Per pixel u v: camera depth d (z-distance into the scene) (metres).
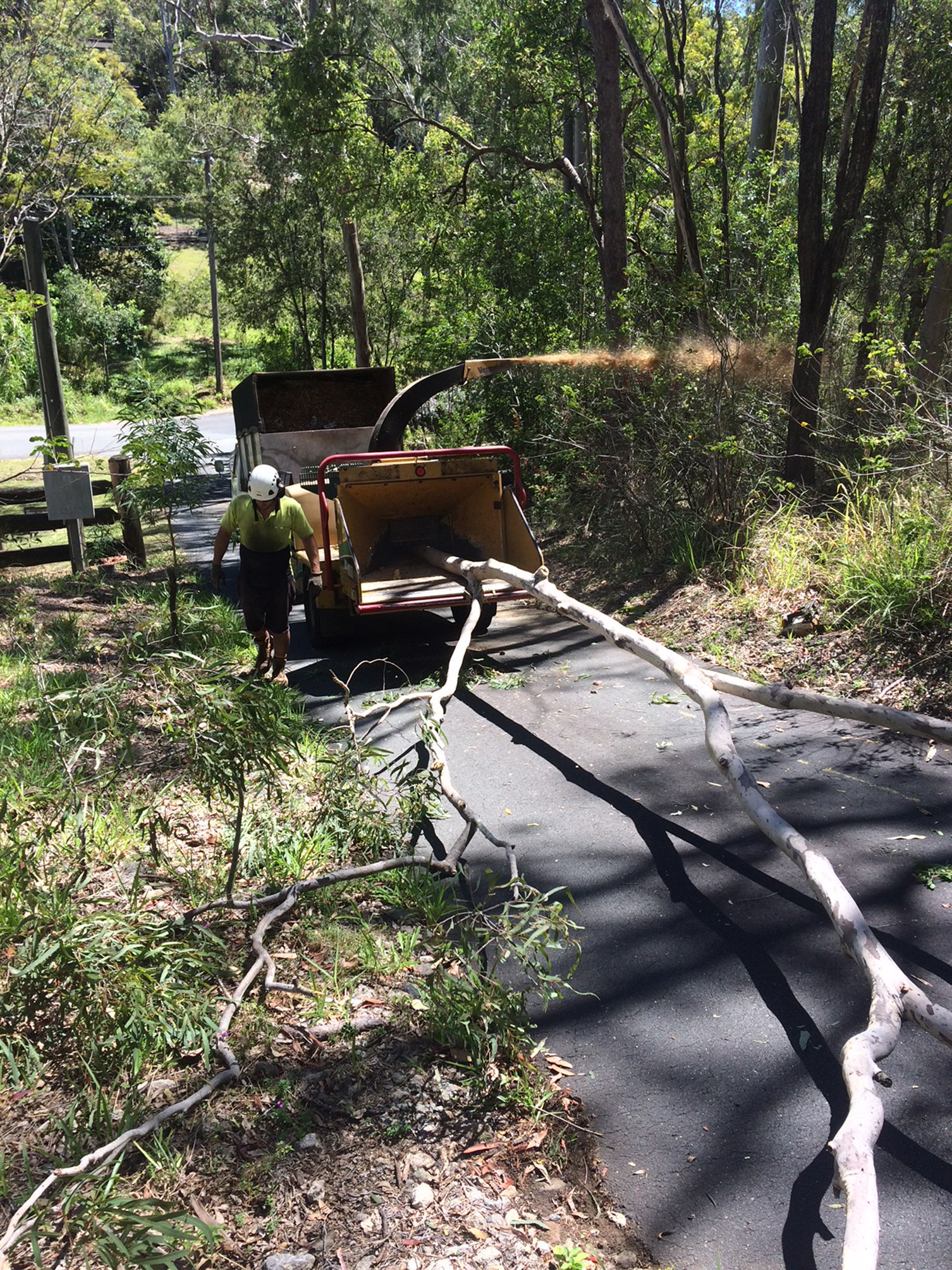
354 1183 2.84
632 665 7.71
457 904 4.31
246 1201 2.78
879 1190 2.77
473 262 16.94
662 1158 2.92
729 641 7.72
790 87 18.34
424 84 24.28
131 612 9.46
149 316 58.31
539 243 15.83
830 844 4.66
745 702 6.75
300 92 18.56
